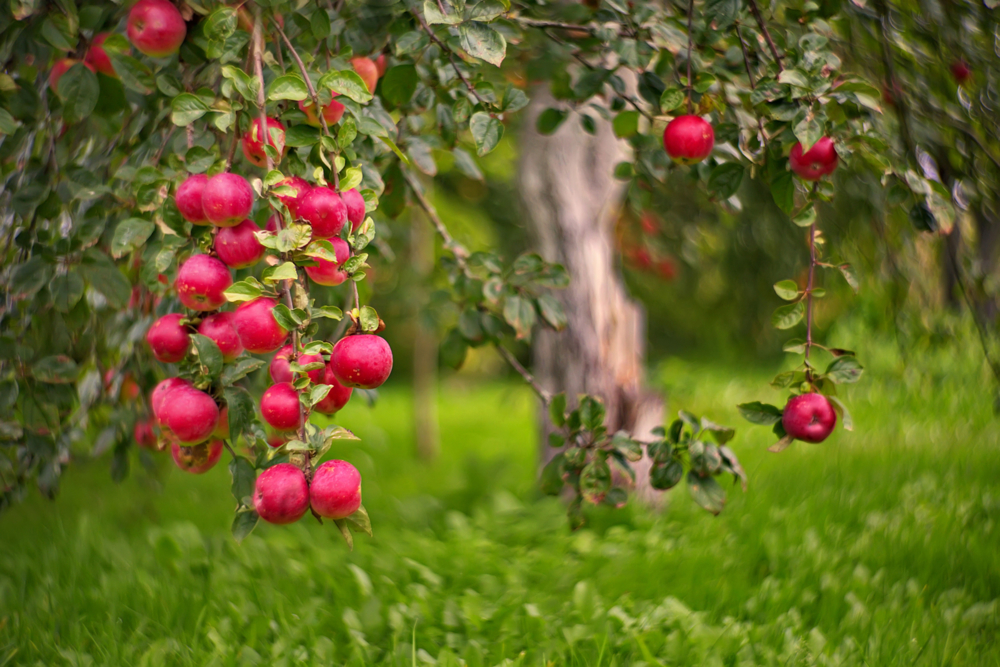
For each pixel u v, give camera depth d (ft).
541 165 14.52
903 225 9.48
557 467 6.86
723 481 15.60
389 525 14.93
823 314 15.62
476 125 5.34
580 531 13.11
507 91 5.60
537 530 13.57
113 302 5.11
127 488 17.20
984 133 7.89
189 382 4.41
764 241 18.80
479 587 11.12
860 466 15.90
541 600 10.44
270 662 8.64
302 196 4.09
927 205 5.71
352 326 4.14
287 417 3.92
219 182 4.05
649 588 10.57
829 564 10.84
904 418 18.28
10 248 6.17
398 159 7.11
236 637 9.18
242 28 4.68
